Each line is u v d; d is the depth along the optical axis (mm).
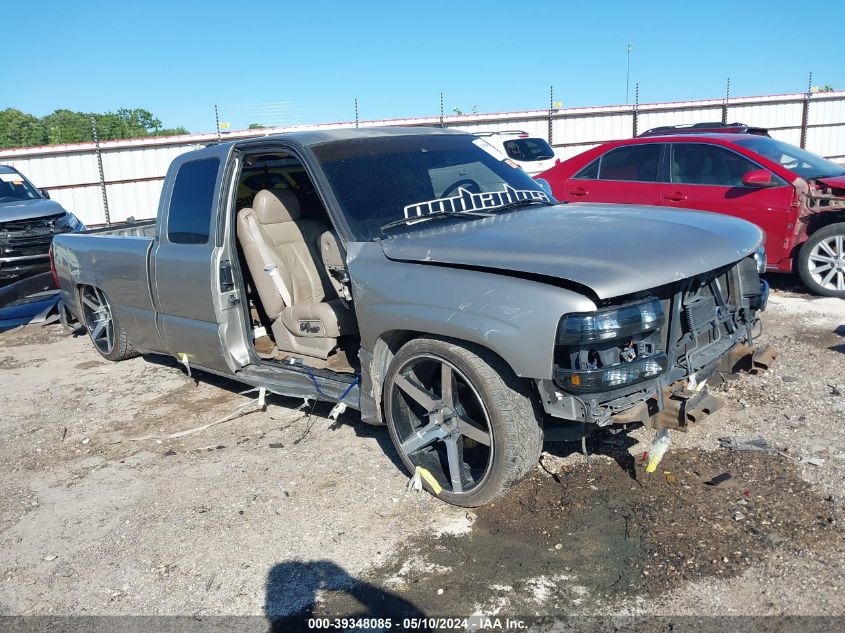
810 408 4340
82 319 6473
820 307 6672
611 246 3193
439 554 3150
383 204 3934
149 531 3543
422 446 3600
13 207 10023
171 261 4852
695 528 3164
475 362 3219
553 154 15586
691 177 7754
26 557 3406
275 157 4996
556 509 3414
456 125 21688
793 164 7402
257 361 4699
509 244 3316
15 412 5418
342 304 4438
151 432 4797
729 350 3658
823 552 2938
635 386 3070
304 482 3898
